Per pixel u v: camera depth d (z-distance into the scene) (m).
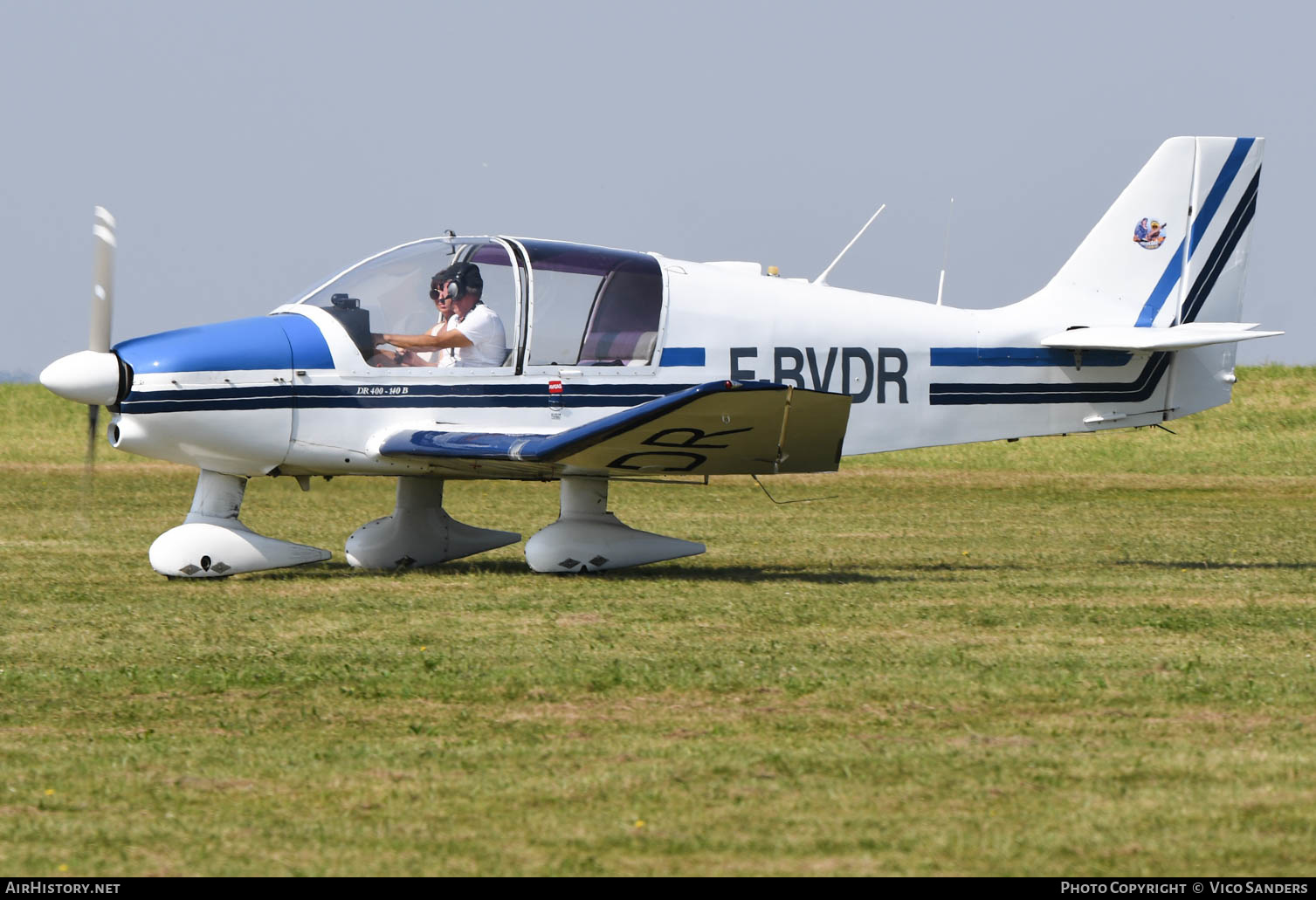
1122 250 37.19
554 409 32.28
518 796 15.27
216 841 13.91
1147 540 42.53
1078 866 13.11
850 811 14.73
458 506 54.34
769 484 65.75
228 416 30.14
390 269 31.98
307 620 26.00
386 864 13.26
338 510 51.00
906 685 20.50
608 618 26.27
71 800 15.21
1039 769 16.19
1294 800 14.98
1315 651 23.23
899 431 35.28
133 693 20.28
